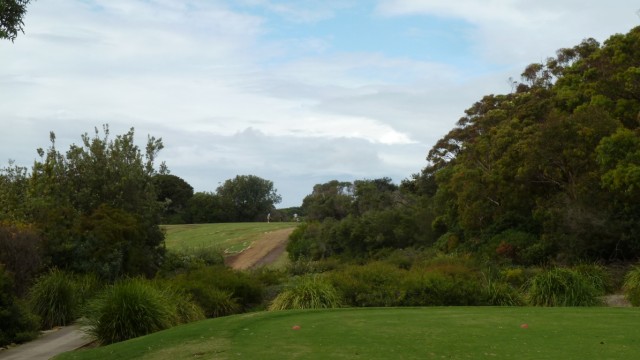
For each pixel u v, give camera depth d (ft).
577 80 112.98
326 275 62.95
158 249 95.35
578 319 38.40
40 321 49.11
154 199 99.30
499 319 38.60
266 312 44.34
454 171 143.43
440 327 35.01
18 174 92.17
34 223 70.95
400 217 163.32
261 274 82.84
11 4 33.86
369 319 39.19
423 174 192.03
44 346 41.60
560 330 33.47
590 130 92.22
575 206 90.12
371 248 161.89
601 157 82.74
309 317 40.70
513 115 129.29
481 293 55.16
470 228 126.72
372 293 54.44
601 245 85.51
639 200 84.43
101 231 73.87
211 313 53.93
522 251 101.35
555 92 120.78
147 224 92.32
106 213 79.41
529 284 63.05
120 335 40.34
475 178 122.83
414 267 76.07
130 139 98.63
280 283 76.84
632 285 59.67
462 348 28.35
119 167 95.30
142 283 48.34
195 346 31.42
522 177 104.63
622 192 82.17
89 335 41.98
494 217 123.13
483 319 38.63
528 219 115.03
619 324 35.86
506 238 109.29
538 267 87.30
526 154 101.96
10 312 43.42
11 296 45.50
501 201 118.52
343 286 55.42
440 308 47.93
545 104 117.19
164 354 30.40
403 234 158.81
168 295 47.73
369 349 28.53
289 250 183.01
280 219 356.59
